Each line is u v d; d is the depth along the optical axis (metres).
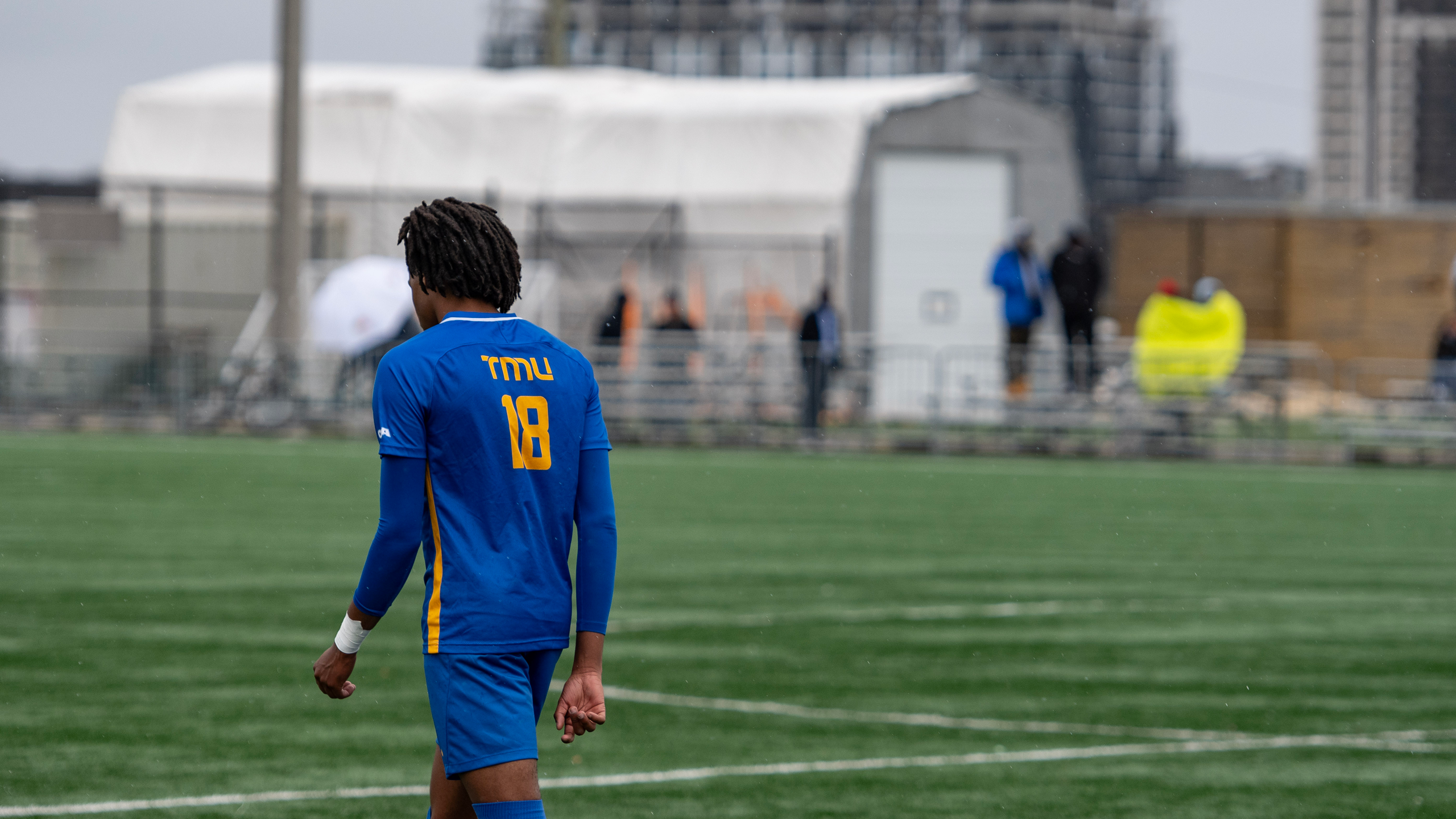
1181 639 28.67
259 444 71.62
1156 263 113.62
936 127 96.06
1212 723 22.19
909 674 25.30
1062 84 196.00
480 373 11.52
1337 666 26.42
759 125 93.38
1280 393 69.81
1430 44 199.75
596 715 11.73
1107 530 45.09
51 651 26.38
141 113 100.81
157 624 28.94
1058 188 98.12
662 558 38.50
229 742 20.38
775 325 91.88
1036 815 17.64
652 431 74.38
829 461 67.25
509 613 11.27
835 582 34.94
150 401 77.62
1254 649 27.81
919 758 20.09
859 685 24.44
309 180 98.44
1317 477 62.41
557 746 20.56
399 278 76.19
